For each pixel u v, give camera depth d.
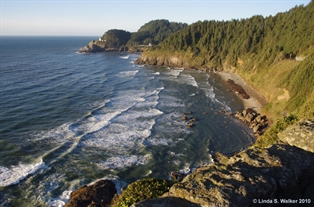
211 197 6.98
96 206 18.58
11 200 21.88
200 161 30.25
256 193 7.10
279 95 46.44
